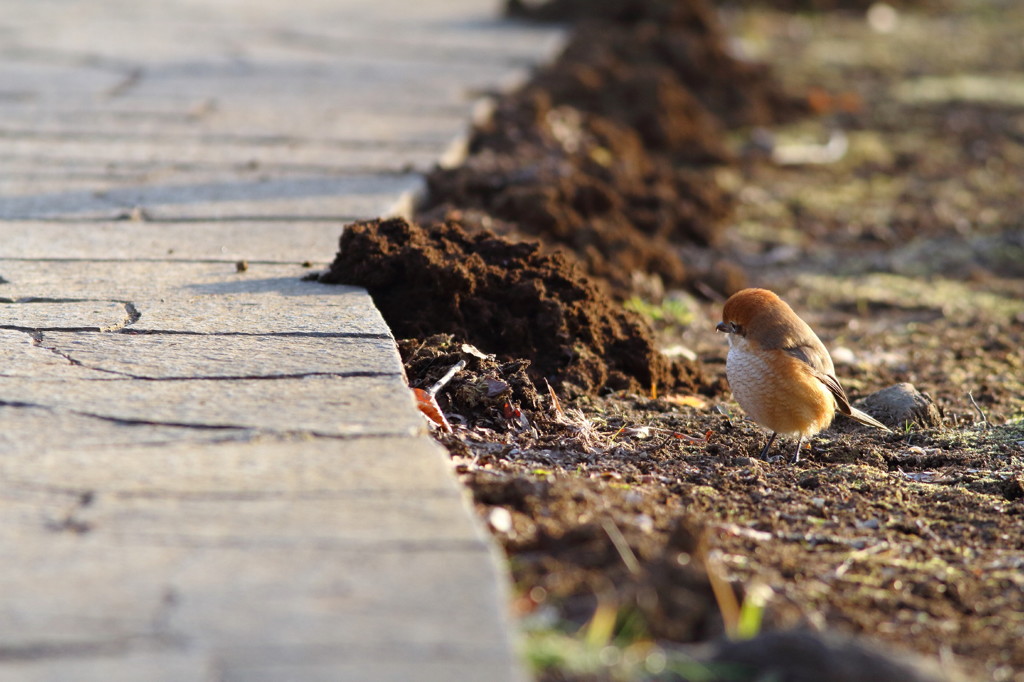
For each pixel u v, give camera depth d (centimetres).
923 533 751
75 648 476
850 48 3597
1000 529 761
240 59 2616
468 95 2253
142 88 2241
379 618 497
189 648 475
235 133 1877
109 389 796
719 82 2795
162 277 1120
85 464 666
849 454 954
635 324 1166
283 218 1375
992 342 1376
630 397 1066
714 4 4122
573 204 1634
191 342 909
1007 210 2069
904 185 2241
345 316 986
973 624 613
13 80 2269
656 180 1997
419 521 591
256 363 855
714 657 495
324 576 533
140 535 576
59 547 563
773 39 3712
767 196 2152
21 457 676
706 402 1113
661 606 543
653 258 1594
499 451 830
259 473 654
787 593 617
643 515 692
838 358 1292
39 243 1245
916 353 1339
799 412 910
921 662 496
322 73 2477
